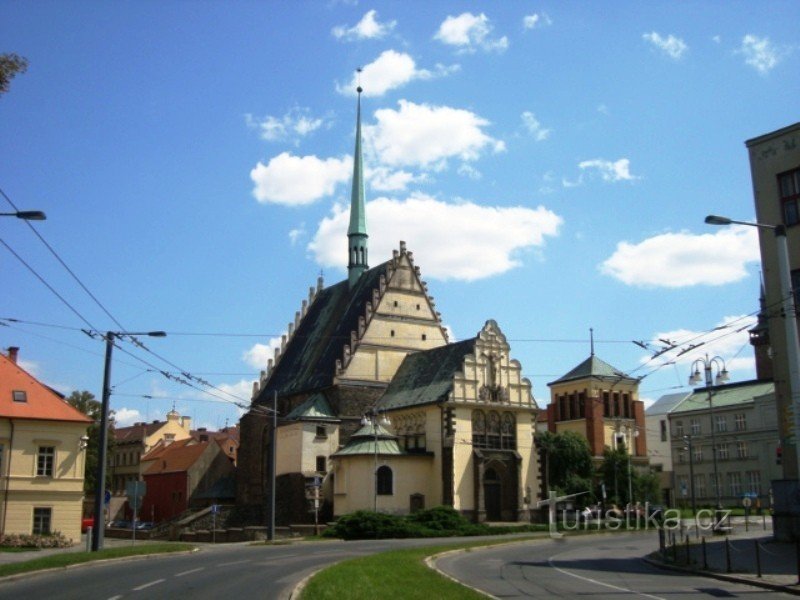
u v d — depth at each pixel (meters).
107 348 45.22
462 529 67.38
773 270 45.66
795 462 43.34
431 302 100.06
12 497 63.00
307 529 69.88
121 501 129.88
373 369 93.44
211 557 41.69
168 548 45.62
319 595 23.33
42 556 43.19
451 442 80.81
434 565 37.19
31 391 66.19
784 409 44.16
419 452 82.75
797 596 25.42
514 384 86.56
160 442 148.38
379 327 95.00
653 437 133.50
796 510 42.16
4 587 27.23
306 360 101.38
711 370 66.88
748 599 24.69
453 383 82.38
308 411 88.12
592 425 112.25
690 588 27.84
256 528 69.50
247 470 99.62
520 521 82.69
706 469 124.75
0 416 63.19
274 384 104.25
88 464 109.94
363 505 78.25
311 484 83.00
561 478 97.81
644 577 32.16
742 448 120.19
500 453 83.75
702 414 126.75
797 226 44.97
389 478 79.69
